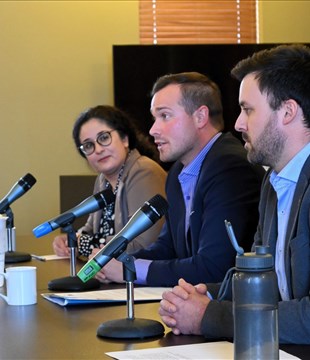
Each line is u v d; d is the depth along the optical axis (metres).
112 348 2.33
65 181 6.39
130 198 4.65
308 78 2.71
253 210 3.66
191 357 2.17
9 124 8.00
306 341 2.33
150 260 3.74
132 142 4.90
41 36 8.05
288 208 2.79
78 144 4.93
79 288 3.48
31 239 6.09
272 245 2.85
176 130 3.89
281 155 2.77
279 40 8.52
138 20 8.27
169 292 2.56
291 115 2.73
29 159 8.06
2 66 7.98
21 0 8.01
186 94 3.90
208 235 3.60
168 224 4.16
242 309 1.98
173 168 4.14
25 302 3.12
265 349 1.96
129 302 2.58
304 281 2.59
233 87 8.12
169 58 8.05
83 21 8.15
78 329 2.62
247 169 3.73
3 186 8.01
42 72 8.07
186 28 8.39
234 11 8.48
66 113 8.12
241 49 8.13
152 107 3.99
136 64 8.02
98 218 4.97
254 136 2.78
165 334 2.53
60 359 2.21
